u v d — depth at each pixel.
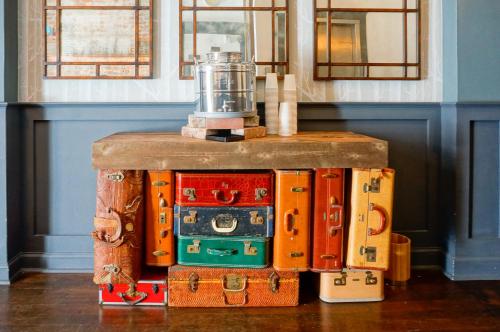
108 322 2.26
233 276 2.43
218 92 2.61
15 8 2.86
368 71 2.95
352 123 2.98
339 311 2.40
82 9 2.89
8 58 2.75
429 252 3.01
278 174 2.41
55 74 2.89
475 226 2.88
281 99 2.94
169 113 2.92
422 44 2.97
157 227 2.45
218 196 2.41
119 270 2.36
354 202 2.41
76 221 2.96
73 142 2.94
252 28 2.92
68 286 2.71
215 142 2.36
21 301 2.50
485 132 2.86
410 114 2.96
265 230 2.44
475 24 2.79
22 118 2.90
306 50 2.95
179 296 2.43
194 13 2.90
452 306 2.46
